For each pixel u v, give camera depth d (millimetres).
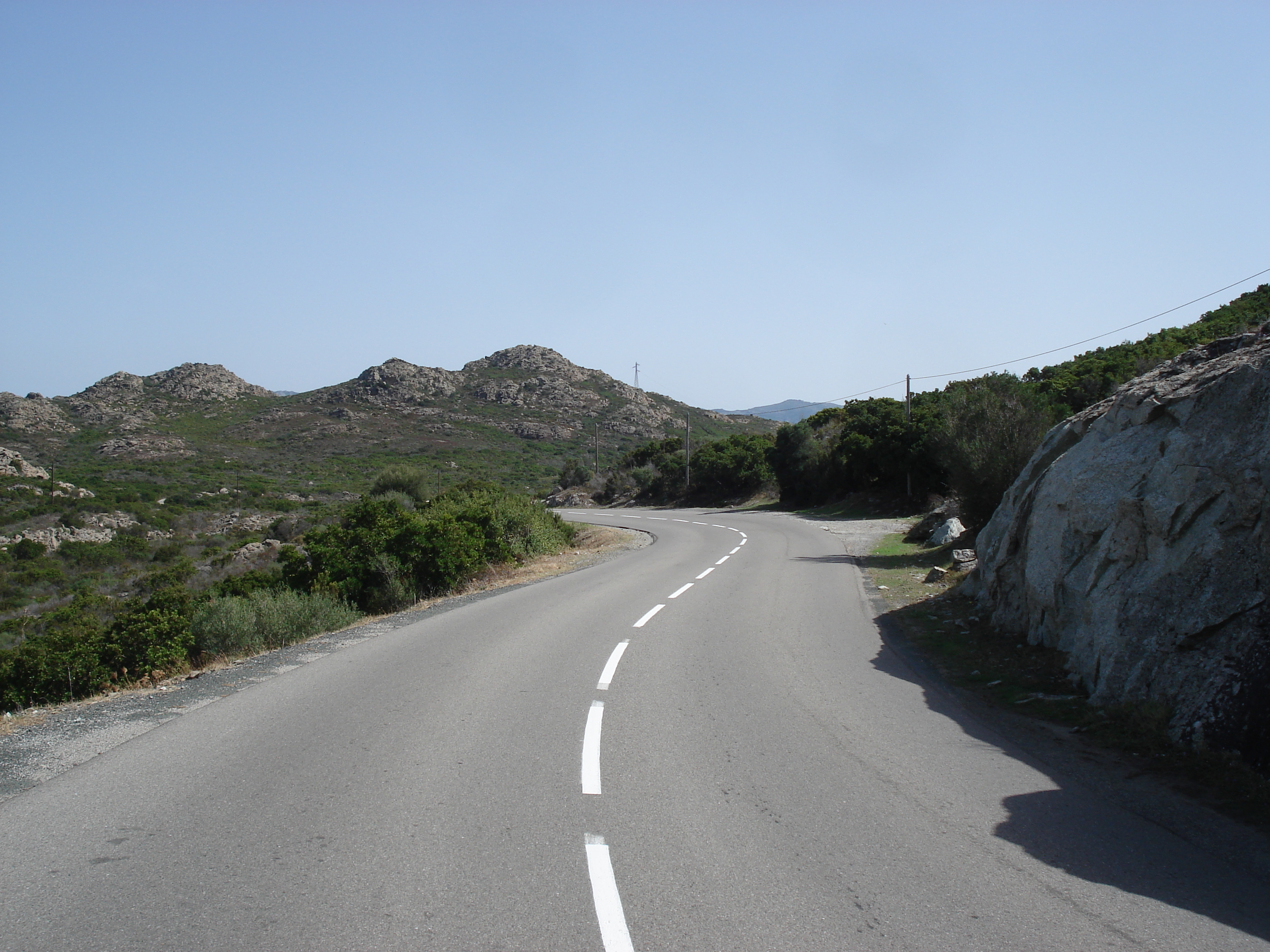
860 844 4211
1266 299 31734
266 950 3121
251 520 50219
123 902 3514
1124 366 30688
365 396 129125
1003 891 3697
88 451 84938
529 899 3555
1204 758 5309
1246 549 5977
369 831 4301
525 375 155625
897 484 40000
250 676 8414
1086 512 8008
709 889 3678
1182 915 3484
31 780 5176
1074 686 7211
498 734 6125
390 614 14320
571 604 13758
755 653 9398
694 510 55719
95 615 25734
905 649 9625
